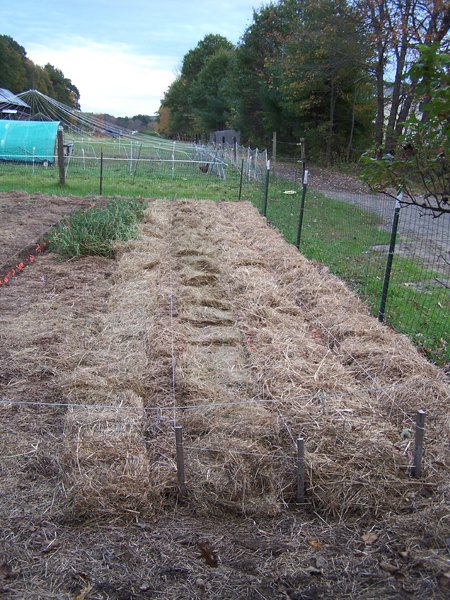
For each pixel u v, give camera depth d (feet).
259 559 8.60
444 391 13.07
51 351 15.30
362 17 72.54
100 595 7.84
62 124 119.75
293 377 13.64
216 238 28.89
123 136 124.57
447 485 10.17
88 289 21.12
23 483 10.25
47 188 50.47
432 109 7.05
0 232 30.27
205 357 15.23
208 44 201.16
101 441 10.47
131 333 16.12
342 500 9.77
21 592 7.86
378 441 10.91
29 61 217.36
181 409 12.41
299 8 86.94
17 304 19.30
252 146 112.57
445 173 8.23
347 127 97.25
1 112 115.85
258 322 17.54
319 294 20.36
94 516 9.39
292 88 88.02
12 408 12.68
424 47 6.89
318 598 7.89
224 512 9.71
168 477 10.12
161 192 52.95
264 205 39.99
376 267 26.68
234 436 11.09
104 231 26.91
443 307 21.54
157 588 7.98
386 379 14.07
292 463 10.41
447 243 33.94
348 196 55.62
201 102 173.06
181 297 19.57
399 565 8.47
